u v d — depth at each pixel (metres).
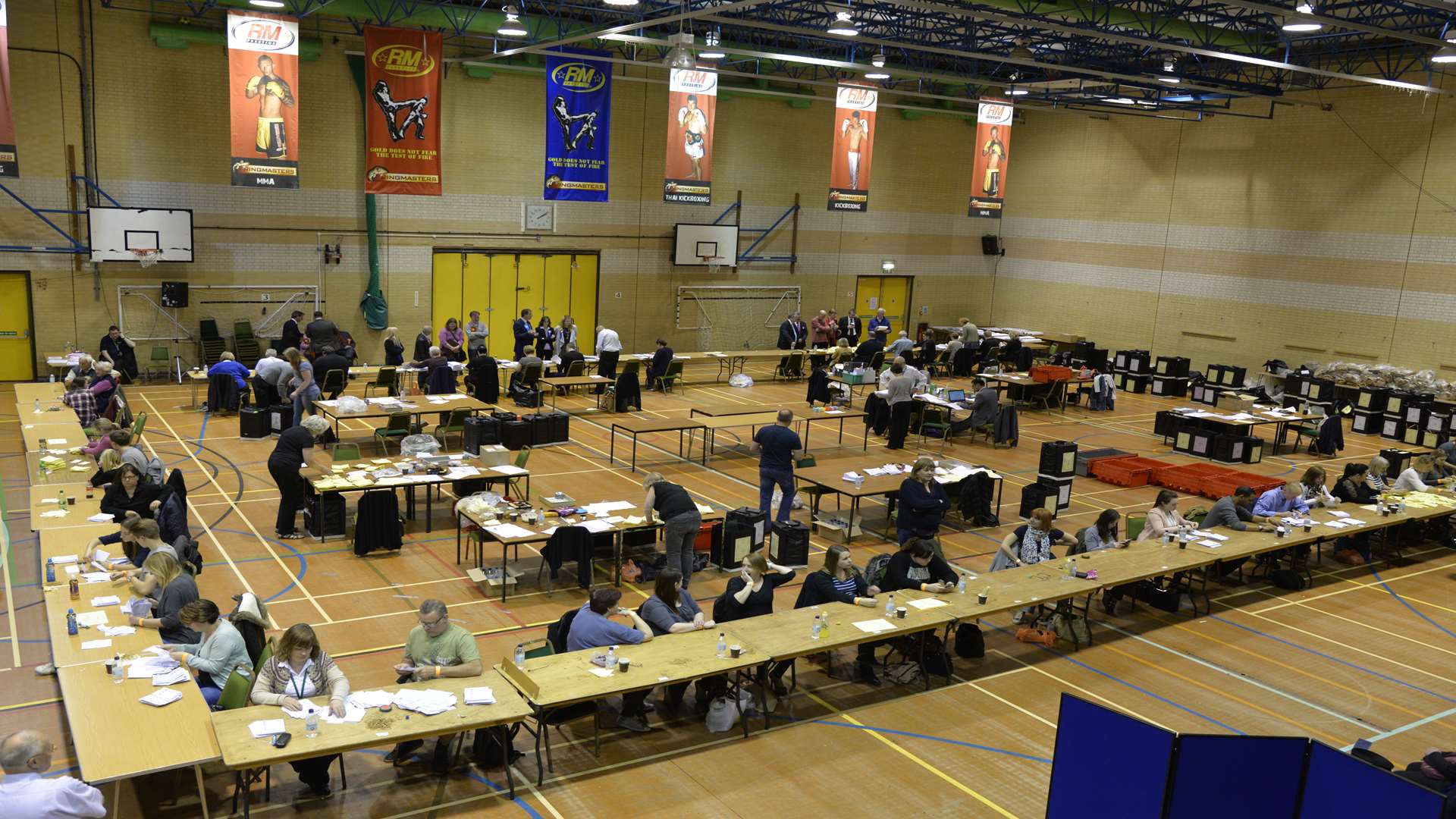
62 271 22.31
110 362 18.14
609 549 13.33
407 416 18.19
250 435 18.75
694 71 18.97
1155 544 12.57
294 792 7.78
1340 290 26.95
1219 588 13.81
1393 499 15.29
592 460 18.55
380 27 19.17
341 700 7.34
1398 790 5.90
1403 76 25.23
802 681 10.27
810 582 10.38
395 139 19.47
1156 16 20.95
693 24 24.64
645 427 17.67
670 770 8.41
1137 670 10.98
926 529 12.63
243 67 17.45
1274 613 12.99
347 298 25.56
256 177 17.81
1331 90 26.69
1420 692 10.82
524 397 22.33
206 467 16.89
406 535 14.21
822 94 31.56
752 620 9.52
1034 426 24.06
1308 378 26.20
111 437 12.17
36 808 5.95
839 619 9.62
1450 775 7.43
